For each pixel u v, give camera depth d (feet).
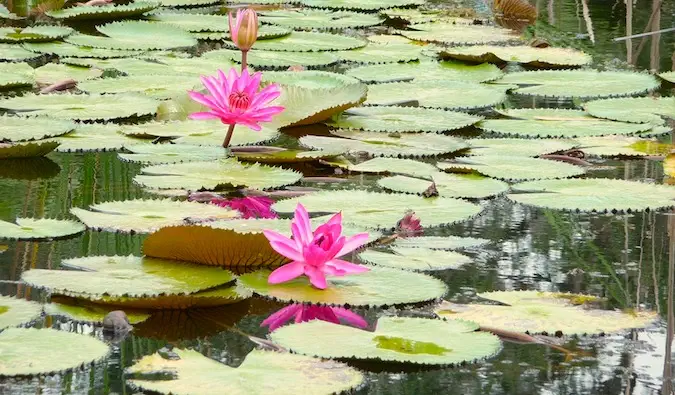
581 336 10.61
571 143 19.48
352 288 11.67
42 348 9.71
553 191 16.28
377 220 14.30
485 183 16.71
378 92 23.34
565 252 13.38
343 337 10.16
